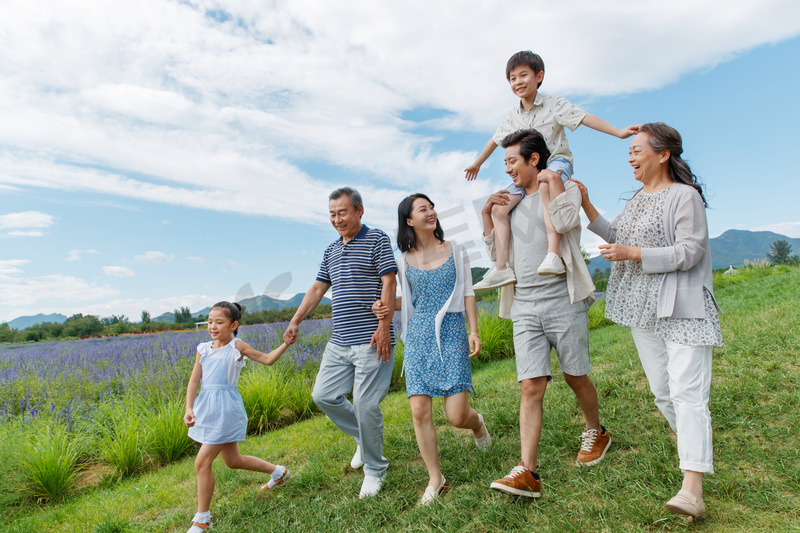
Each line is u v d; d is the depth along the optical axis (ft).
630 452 10.33
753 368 13.53
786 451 9.20
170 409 18.93
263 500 11.62
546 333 9.88
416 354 10.42
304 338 31.40
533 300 9.91
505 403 15.34
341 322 11.68
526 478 8.68
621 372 15.85
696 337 8.16
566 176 11.52
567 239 9.94
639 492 8.57
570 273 9.78
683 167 9.23
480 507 8.87
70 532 11.84
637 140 9.45
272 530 9.75
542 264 9.41
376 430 11.07
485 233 11.07
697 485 7.56
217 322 11.76
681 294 8.48
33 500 14.80
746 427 10.52
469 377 10.55
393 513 9.43
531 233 10.10
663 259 8.44
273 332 32.12
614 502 8.29
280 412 21.27
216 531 10.21
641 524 7.70
